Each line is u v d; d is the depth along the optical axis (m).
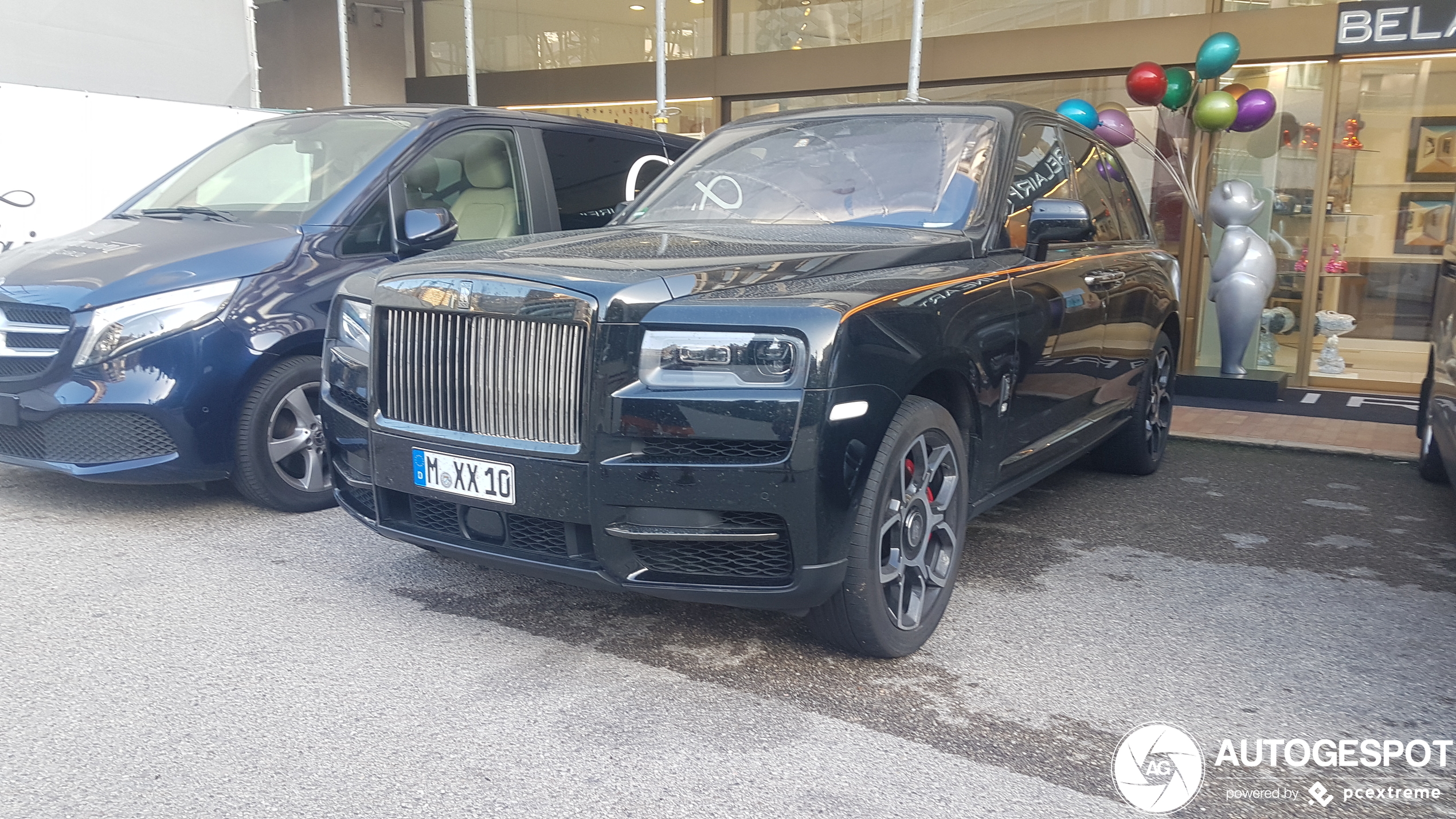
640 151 6.02
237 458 4.23
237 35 9.07
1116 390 4.68
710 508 2.62
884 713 2.70
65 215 6.88
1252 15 8.09
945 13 9.24
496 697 2.75
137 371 4.00
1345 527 4.55
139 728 2.54
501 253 3.08
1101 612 3.46
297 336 4.27
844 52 9.62
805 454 2.56
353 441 3.20
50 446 4.14
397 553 3.93
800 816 2.21
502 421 2.83
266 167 5.00
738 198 3.94
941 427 3.04
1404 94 8.11
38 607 3.32
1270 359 8.81
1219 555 4.11
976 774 2.40
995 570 3.89
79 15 8.04
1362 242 8.44
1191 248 8.79
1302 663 3.05
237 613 3.31
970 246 3.52
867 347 2.69
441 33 12.06
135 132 7.23
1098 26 8.55
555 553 2.86
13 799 2.21
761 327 2.59
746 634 3.22
